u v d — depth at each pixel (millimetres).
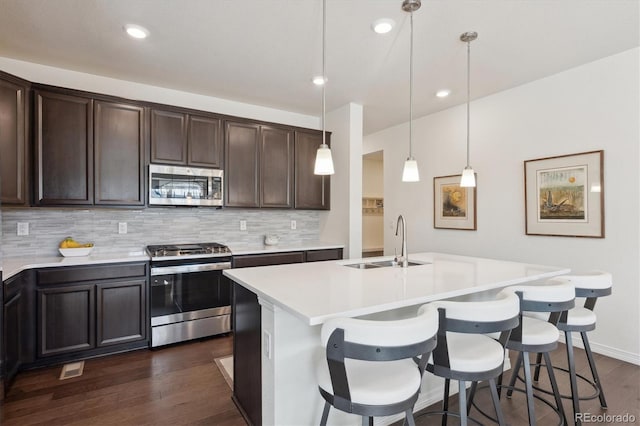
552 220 3248
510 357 2918
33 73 3012
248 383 1999
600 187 2924
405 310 2078
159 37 2580
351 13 2266
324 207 4379
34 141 2732
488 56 2877
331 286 1833
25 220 2979
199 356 2928
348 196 4117
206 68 3123
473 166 3971
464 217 4074
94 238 3281
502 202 3686
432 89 3631
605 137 2908
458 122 4164
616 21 2348
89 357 2830
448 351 1567
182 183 3369
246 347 2041
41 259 2854
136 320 2984
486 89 3629
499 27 2426
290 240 4457
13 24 2387
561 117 3193
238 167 3756
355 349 1189
